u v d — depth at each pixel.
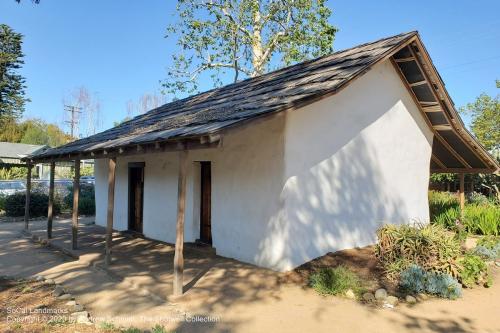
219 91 12.59
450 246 7.22
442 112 9.98
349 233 8.45
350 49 9.77
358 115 8.78
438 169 13.03
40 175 44.25
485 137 23.98
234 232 8.24
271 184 7.43
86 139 13.07
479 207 13.73
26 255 9.71
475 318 5.50
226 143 8.52
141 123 12.17
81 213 19.12
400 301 6.03
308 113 7.65
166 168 10.75
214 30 21.61
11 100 35.81
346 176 8.45
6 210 17.88
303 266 7.33
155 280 6.88
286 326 5.07
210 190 9.39
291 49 21.50
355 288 6.33
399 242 7.30
